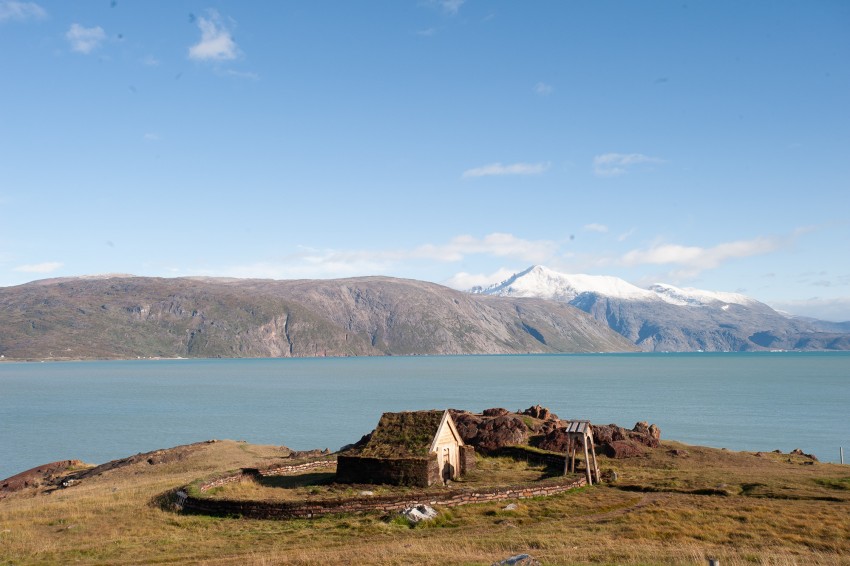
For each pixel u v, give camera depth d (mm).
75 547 31609
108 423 127562
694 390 199625
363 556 27141
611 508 39062
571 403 156000
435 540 30406
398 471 44281
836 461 79625
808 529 32281
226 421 129250
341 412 144375
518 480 48375
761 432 103875
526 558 23797
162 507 39844
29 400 181750
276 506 37094
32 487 64875
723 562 25438
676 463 57688
